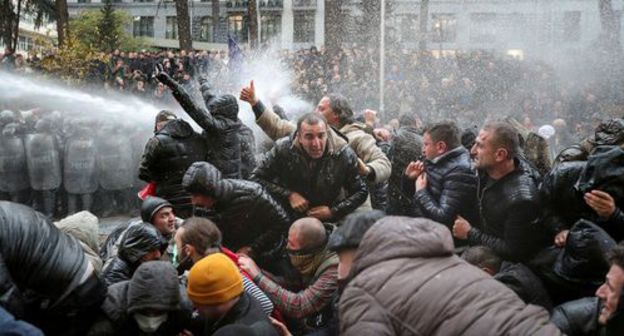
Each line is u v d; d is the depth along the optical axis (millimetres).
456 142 4465
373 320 2330
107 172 10523
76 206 10625
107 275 3777
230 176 5648
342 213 4441
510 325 2268
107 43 35000
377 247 2492
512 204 3879
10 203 2916
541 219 3938
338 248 2928
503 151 3914
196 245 3734
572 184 3869
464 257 4051
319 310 3900
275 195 4496
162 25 57719
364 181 4637
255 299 3412
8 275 2691
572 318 3240
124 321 3178
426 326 2297
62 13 25125
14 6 33969
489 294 2348
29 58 16766
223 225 4332
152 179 5648
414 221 2539
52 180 10352
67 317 3031
